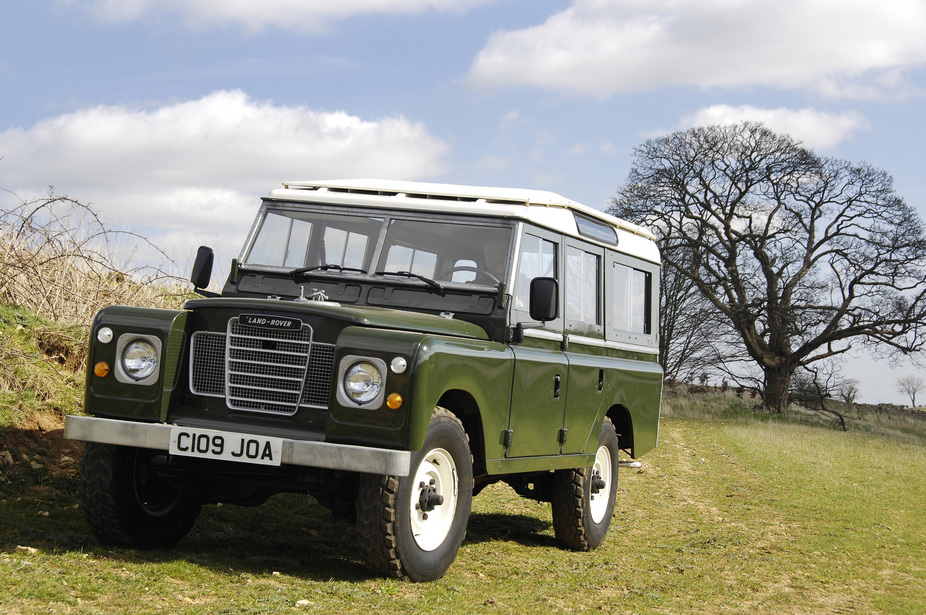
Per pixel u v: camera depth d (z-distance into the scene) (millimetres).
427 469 5590
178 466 5742
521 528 8898
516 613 5316
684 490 12930
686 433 24547
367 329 5312
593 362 7746
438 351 5332
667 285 39781
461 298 6387
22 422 7953
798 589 6930
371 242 6648
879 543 9328
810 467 16953
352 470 5109
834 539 9359
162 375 5484
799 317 39594
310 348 5457
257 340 5566
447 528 5797
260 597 4820
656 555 8008
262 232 6891
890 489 14508
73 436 5445
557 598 5922
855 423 41875
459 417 6199
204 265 6816
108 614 4238
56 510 6617
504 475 7453
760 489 13391
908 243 38188
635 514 10445
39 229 10008
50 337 9602
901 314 38031
